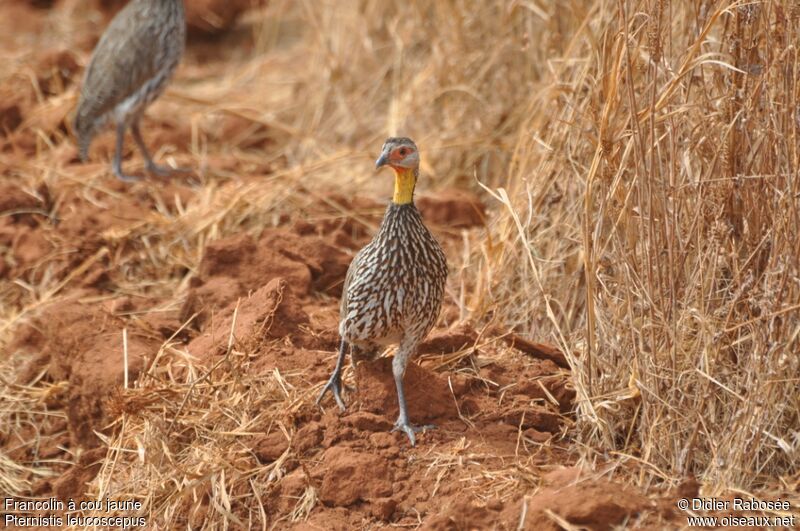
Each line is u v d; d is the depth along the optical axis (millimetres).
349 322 9344
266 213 14258
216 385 10188
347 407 9789
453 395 9750
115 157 15602
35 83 18812
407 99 16625
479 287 11891
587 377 9711
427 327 9430
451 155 15633
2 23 23797
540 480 8555
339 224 14109
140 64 15383
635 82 10016
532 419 9656
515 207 11914
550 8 13617
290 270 12312
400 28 17703
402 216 9031
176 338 11734
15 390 11531
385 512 8648
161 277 13523
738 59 8891
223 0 23266
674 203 8797
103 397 10578
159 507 9273
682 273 9172
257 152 17547
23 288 13352
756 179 8773
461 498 8547
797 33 8414
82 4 24797
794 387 8688
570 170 11336
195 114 18375
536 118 13172
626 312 9484
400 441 9305
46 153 17000
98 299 12891
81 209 14625
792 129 8406
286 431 9641
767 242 8852
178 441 9867
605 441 9273
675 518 7973
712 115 9000
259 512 9023
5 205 14609
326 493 8945
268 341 10695
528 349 10664
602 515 7863
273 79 20703
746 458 8594
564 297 11188
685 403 9039
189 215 14328
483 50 15727
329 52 18281
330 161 15398
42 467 10820
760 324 8562
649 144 9273
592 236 10250
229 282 12133
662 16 8977
